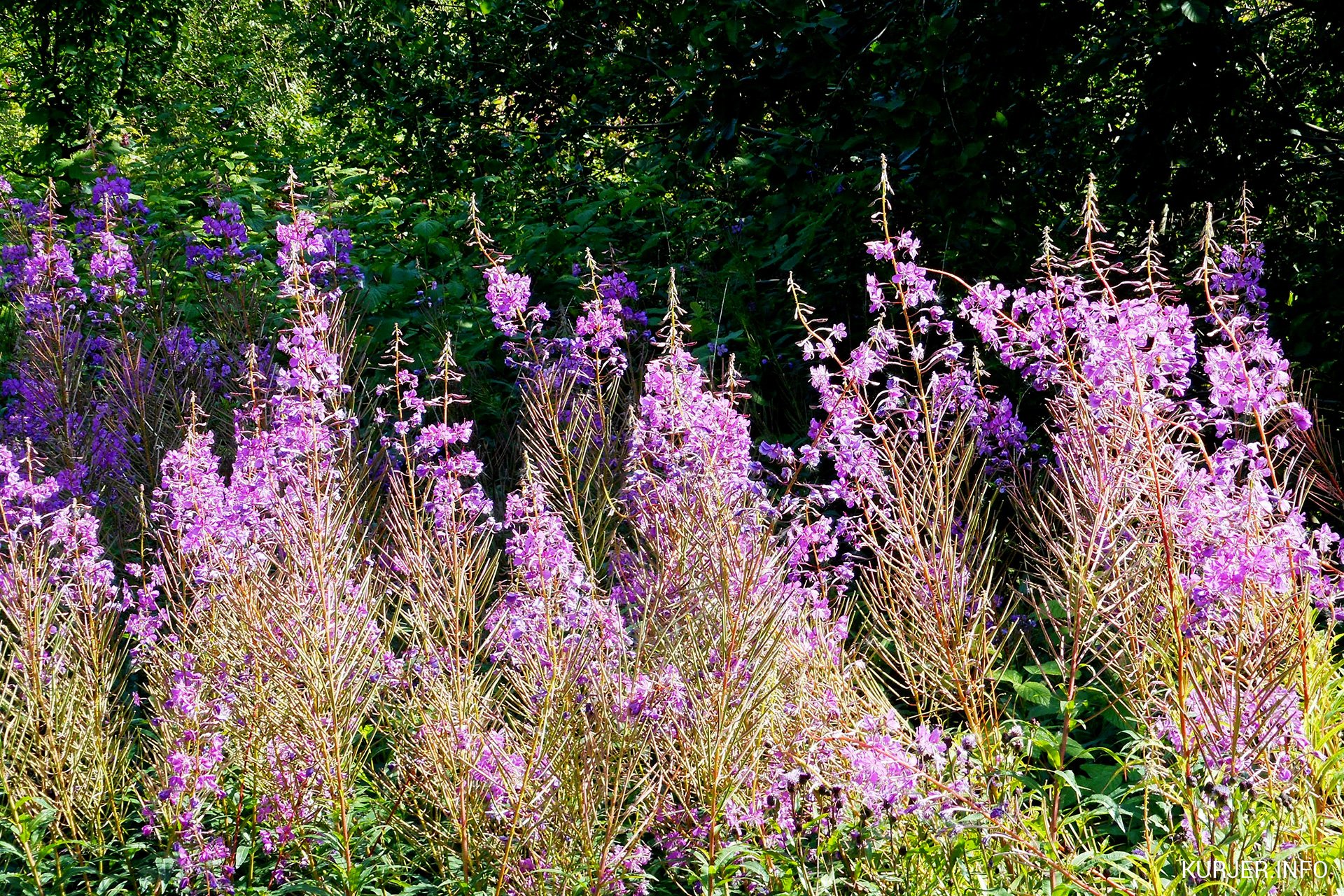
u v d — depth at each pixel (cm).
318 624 336
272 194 884
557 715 322
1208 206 333
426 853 345
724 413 337
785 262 646
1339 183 581
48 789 355
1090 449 316
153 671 370
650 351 616
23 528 447
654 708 325
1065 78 636
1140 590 307
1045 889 295
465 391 608
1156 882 285
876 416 390
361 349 650
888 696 416
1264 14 667
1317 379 511
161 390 583
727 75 633
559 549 329
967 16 559
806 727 336
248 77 1568
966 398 385
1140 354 307
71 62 1259
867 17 604
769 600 321
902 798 303
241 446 388
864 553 453
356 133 988
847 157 639
